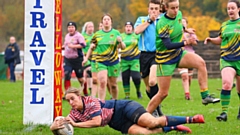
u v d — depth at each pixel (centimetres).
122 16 16838
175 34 2706
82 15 16662
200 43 9806
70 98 2539
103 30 4084
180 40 2736
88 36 5288
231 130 2767
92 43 4084
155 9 3303
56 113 2945
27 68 2909
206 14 16375
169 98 4844
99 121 2547
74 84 7394
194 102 4428
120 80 8531
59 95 2961
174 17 2691
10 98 5031
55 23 2925
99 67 4034
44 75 2917
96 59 4056
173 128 2636
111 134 2706
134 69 4941
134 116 2586
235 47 3147
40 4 2895
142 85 6888
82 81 4919
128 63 4947
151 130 2608
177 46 2669
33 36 2905
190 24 14562
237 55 3144
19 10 16025
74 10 16775
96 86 4450
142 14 16650
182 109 3869
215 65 9150
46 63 2920
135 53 4922
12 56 7988
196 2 16488
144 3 16712
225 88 3134
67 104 4312
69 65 4850
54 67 2936
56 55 2938
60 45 2953
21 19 16025
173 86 6519
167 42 2678
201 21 14625
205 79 2727
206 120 3181
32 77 2916
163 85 2761
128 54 4912
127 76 4972
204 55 9650
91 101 2555
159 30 2698
